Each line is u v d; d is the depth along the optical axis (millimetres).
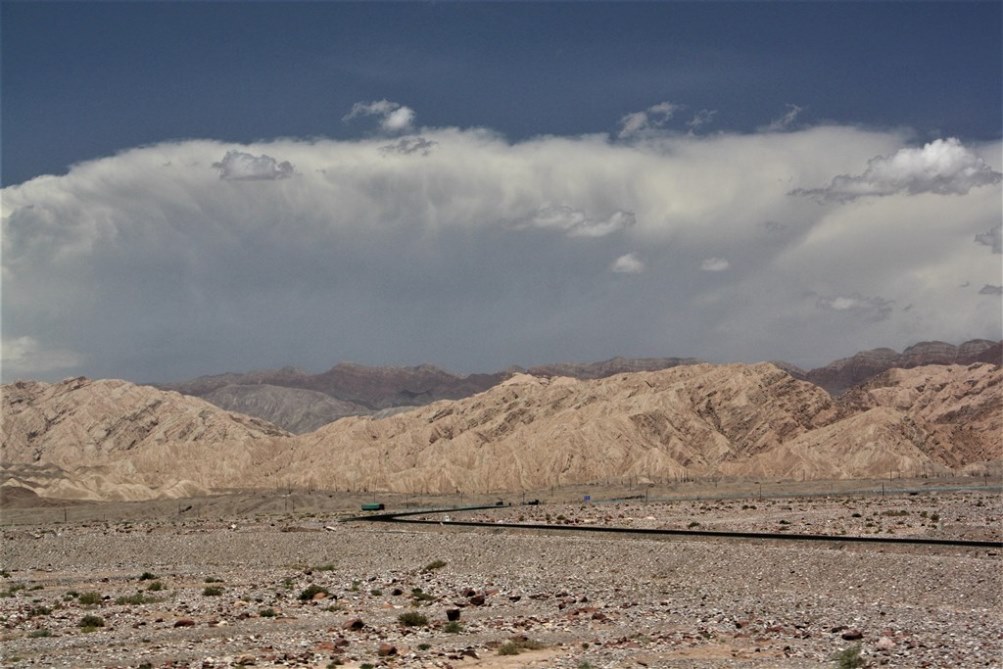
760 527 161625
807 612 83562
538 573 119625
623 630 75062
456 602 91938
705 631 73812
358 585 106062
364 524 184875
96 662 63188
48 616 85188
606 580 109875
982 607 88188
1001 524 152625
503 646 67000
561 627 76812
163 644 69812
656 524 172000
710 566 112250
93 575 128250
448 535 149750
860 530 152375
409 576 116000
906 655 63969
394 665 61219
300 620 81250
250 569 135250
